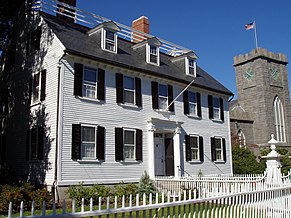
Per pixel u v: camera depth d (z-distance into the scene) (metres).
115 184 17.30
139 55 21.92
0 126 20.62
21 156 18.14
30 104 18.03
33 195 12.82
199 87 23.92
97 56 17.56
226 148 25.97
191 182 16.52
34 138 17.33
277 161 14.40
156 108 20.62
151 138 19.67
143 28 26.77
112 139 17.72
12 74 20.48
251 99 48.22
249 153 31.22
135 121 19.22
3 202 11.68
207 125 24.50
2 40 20.12
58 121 15.61
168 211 5.93
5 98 20.64
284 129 48.31
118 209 5.04
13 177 17.12
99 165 16.80
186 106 22.97
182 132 22.22
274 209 9.02
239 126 43.00
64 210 4.49
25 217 4.18
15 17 20.72
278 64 50.28
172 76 21.92
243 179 16.44
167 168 21.48
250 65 49.22
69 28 19.36
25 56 19.48
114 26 19.52
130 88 19.45
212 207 6.79
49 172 15.52
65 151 15.62
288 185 10.02
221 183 15.22
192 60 25.12
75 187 15.08
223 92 26.12
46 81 17.05
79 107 16.55
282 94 49.53
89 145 16.67
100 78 17.70
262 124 45.94
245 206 7.86
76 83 16.61
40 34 18.44
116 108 18.28
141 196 16.05
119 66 18.48
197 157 23.11
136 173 18.59
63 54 16.12
